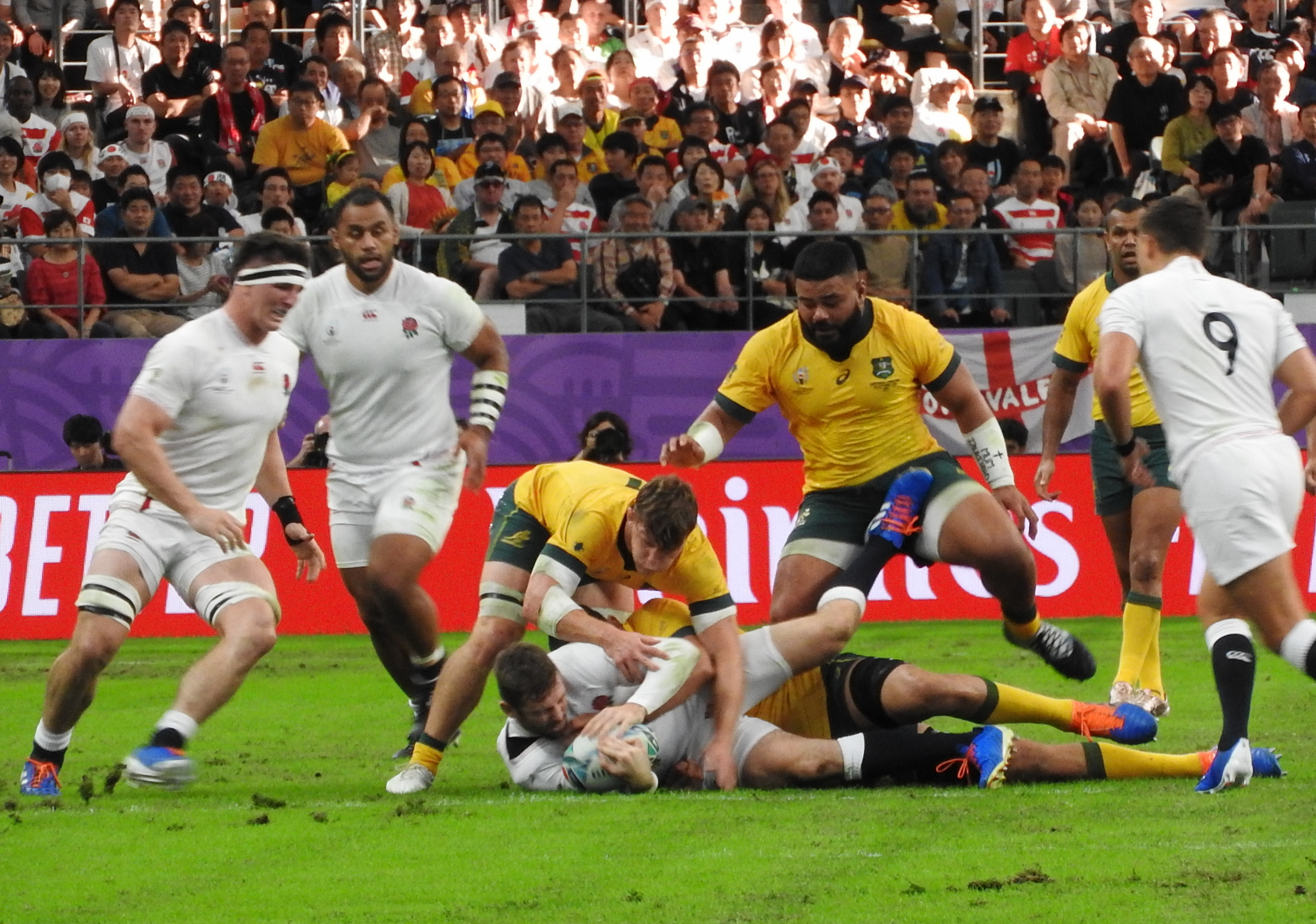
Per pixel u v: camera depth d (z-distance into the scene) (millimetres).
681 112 58875
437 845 17922
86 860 17453
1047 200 53031
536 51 60250
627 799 20266
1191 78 56219
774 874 16234
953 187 53594
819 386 24656
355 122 54438
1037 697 21266
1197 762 21094
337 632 41219
